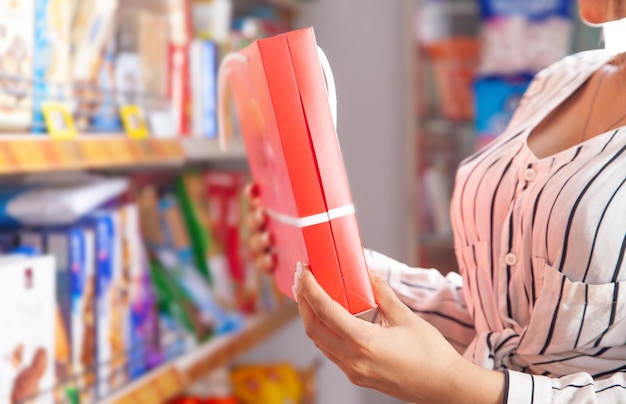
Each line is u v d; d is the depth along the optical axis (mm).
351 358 946
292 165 933
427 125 3146
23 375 1322
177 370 1808
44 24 1441
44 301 1375
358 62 3158
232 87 1324
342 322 915
